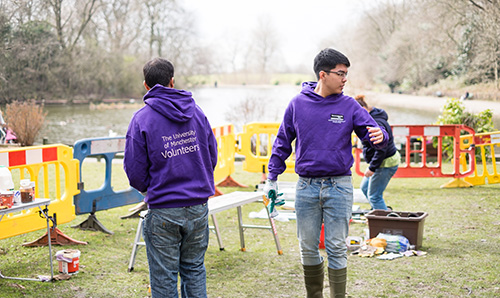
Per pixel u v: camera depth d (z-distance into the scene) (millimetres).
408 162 9531
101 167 12633
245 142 9969
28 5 27938
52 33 35250
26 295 4191
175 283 3227
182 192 3137
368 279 4609
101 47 46562
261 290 4395
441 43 32750
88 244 5832
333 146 3605
